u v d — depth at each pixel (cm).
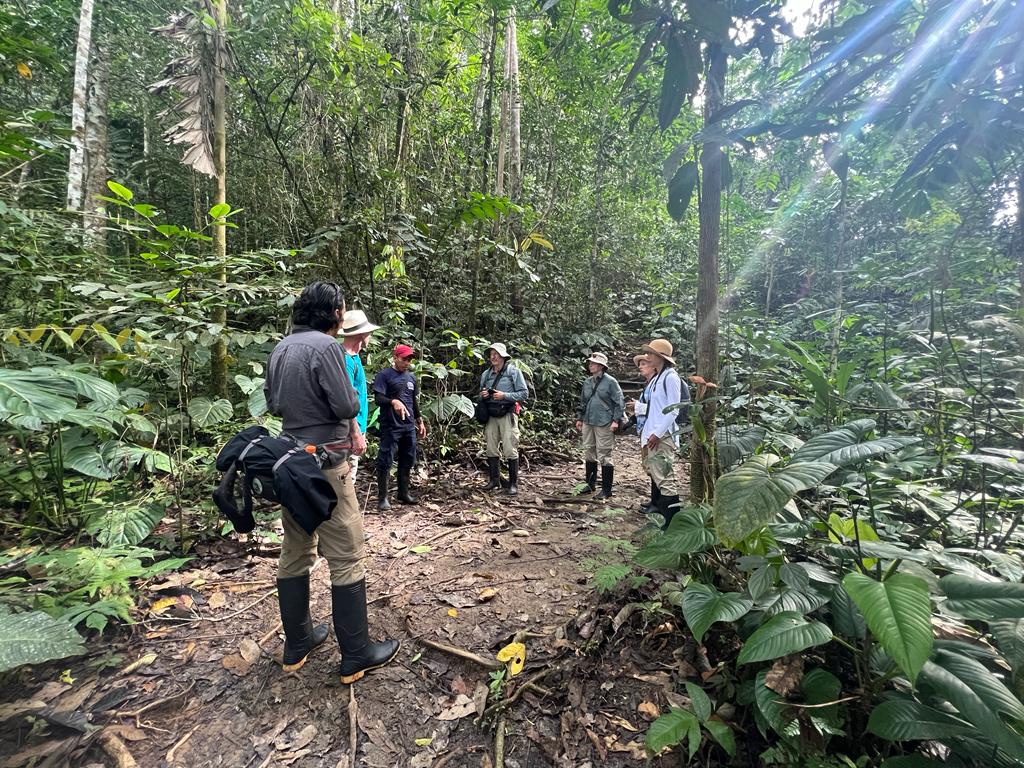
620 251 1020
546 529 377
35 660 145
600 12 309
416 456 462
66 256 359
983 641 145
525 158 931
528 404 728
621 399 459
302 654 207
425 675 210
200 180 727
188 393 344
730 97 210
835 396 232
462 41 723
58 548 266
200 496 334
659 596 236
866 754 146
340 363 199
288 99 529
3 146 312
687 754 167
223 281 366
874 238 658
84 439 294
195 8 436
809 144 216
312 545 209
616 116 677
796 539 179
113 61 652
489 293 761
